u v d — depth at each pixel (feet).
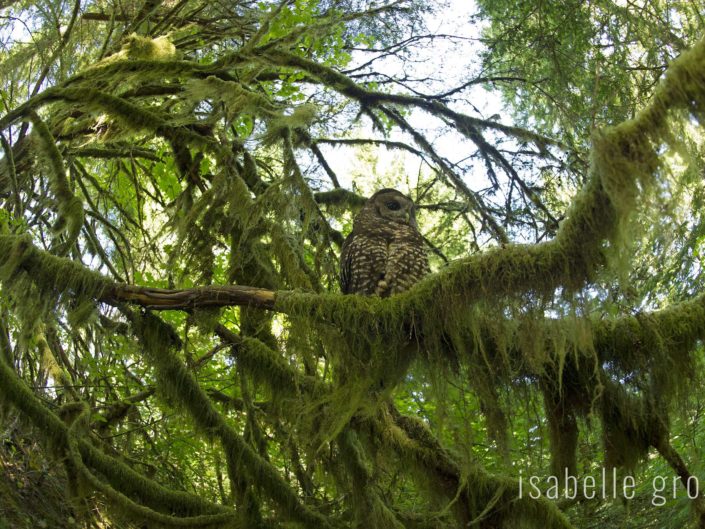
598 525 23.89
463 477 16.48
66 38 26.50
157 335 18.54
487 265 15.10
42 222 26.43
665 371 15.74
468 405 19.26
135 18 28.04
